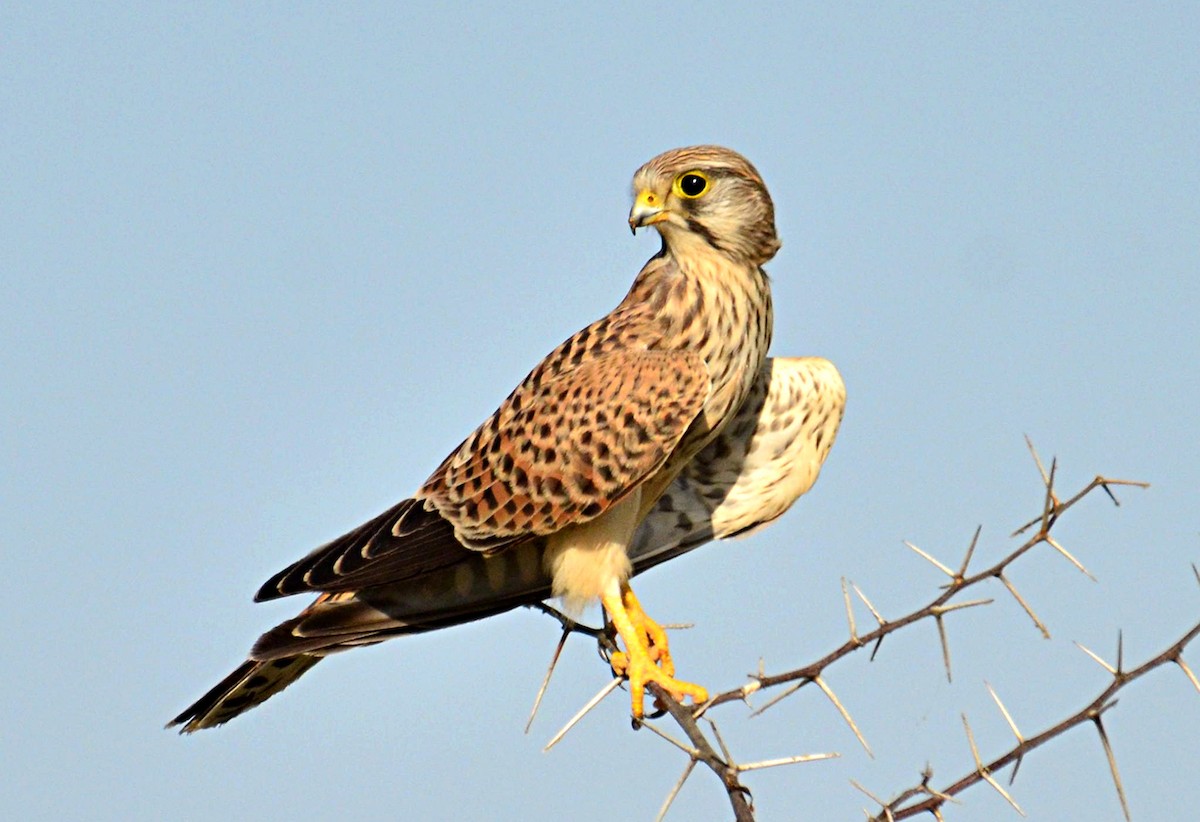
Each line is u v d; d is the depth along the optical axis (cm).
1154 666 605
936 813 620
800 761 650
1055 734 614
